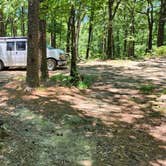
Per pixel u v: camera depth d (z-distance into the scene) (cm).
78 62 2489
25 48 2247
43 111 1009
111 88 1382
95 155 736
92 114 1012
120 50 5369
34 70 1238
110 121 959
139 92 1322
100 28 4225
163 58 2561
